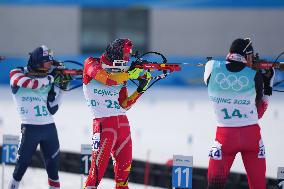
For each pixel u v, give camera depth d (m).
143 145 37.25
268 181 24.47
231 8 94.06
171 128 44.59
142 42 95.94
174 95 65.44
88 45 96.50
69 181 27.25
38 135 20.23
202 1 94.38
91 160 19.20
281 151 34.50
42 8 95.81
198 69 72.75
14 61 74.25
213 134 41.84
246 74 17.48
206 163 30.73
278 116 48.88
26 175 28.50
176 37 95.25
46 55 20.08
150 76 19.11
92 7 95.12
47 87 20.39
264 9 93.69
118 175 19.03
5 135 22.28
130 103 18.92
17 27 96.38
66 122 47.56
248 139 17.41
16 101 20.39
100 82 18.66
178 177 19.02
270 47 94.06
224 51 94.88
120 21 95.56
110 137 18.59
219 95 17.69
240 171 27.09
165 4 94.75
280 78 66.19
